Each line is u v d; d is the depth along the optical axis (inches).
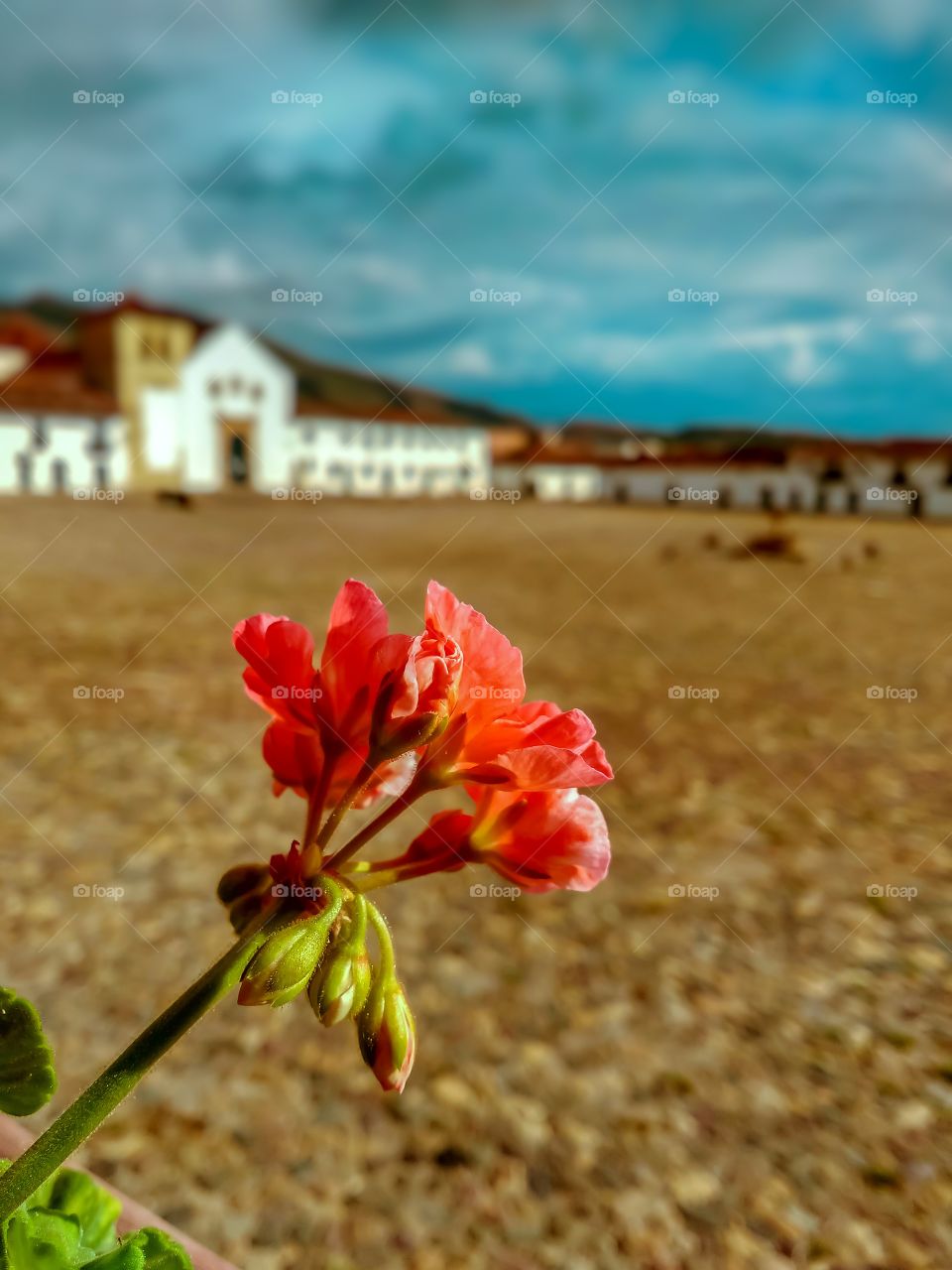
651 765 240.5
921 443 1680.6
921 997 141.3
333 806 32.4
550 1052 127.3
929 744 263.0
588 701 301.3
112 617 412.8
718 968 147.8
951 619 475.8
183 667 323.3
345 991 26.9
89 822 191.5
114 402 1494.8
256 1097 117.0
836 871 182.5
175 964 142.3
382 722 28.9
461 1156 108.8
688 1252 96.8
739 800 218.1
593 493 1876.2
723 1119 116.0
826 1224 100.6
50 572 545.3
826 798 219.8
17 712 260.5
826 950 154.1
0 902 157.8
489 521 1048.8
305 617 428.1
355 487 1747.0
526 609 482.6
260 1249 95.0
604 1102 117.9
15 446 1354.6
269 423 1643.7
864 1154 110.5
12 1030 30.0
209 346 1565.0
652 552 771.4
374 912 29.0
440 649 30.2
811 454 1706.4
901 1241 98.7
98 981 137.2
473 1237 97.8
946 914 166.2
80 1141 28.4
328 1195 102.4
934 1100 119.6
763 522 1174.3
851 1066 125.7
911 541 944.3
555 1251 96.6
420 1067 123.4
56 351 1542.8
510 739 30.7
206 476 1579.7
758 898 170.7
